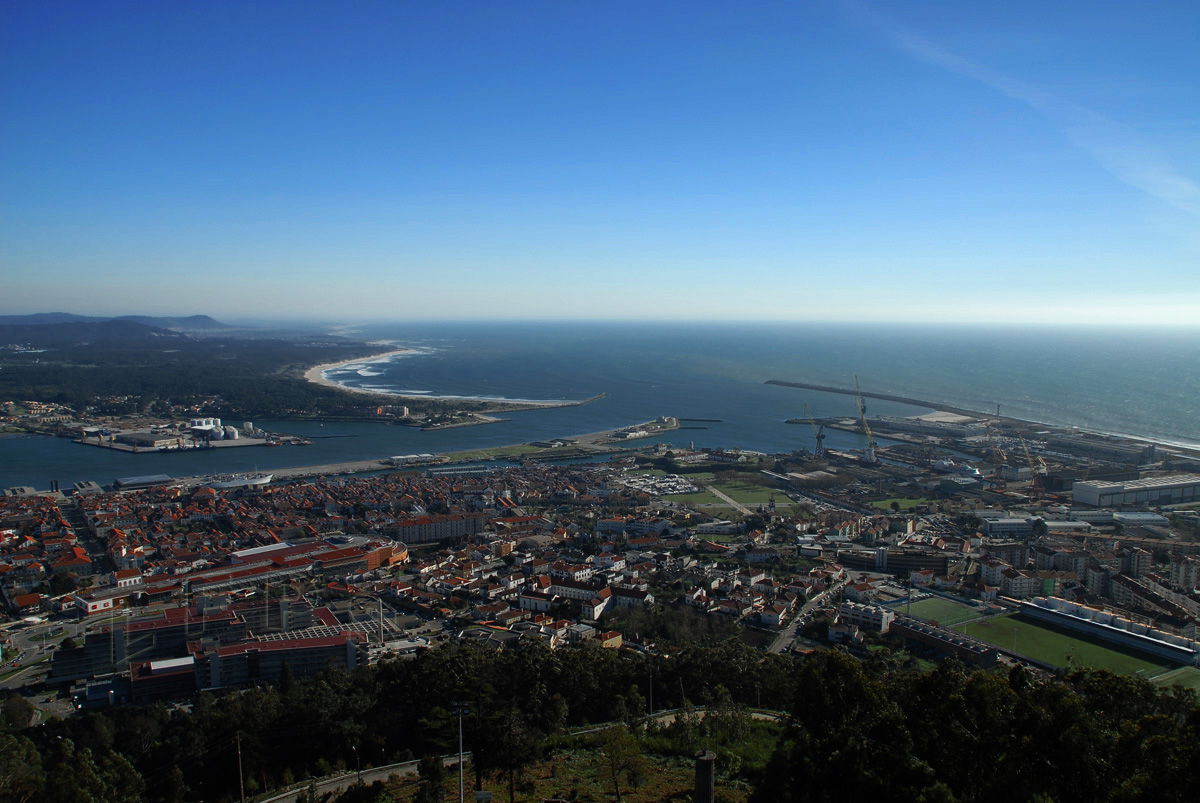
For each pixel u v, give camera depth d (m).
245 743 159.50
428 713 167.62
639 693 190.50
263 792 151.38
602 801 127.75
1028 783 99.56
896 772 101.69
